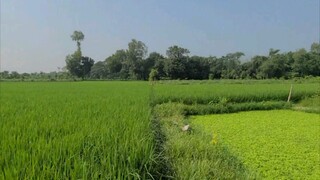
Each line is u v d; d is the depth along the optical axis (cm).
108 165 473
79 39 9919
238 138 1146
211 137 1030
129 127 736
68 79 7969
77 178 436
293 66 8138
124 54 10912
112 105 1326
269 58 8531
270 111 2100
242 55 10494
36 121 822
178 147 754
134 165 504
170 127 1141
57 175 420
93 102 1484
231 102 2289
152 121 1088
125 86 3969
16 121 818
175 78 8788
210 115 1864
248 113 1977
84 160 503
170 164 634
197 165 631
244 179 646
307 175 725
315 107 2223
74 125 768
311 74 8131
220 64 9412
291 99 2572
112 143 587
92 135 648
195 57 9412
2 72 8431
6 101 1536
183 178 562
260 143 1062
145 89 3044
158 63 9038
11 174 408
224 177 616
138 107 1241
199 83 5306
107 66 11112
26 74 9012
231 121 1599
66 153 542
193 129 1184
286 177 710
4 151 505
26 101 1545
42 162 483
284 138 1155
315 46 9238
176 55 9125
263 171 750
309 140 1122
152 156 542
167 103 1981
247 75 8356
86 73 10250
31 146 550
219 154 782
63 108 1190
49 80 7362
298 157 880
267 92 2520
